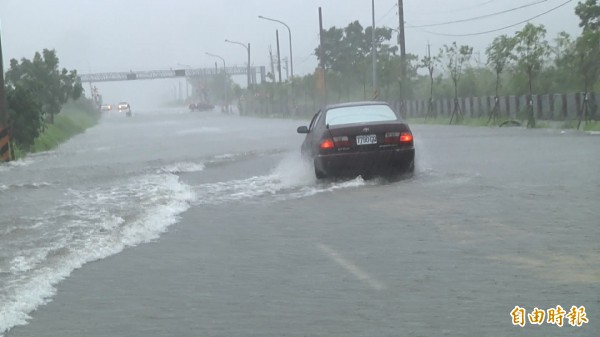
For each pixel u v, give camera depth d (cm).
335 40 9831
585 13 4547
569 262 845
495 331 632
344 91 8119
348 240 1009
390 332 637
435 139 2962
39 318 693
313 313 695
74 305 733
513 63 4569
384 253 923
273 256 930
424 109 5812
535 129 3516
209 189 1597
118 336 642
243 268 873
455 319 666
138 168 2194
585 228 1019
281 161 2181
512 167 1761
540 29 3800
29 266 865
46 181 1914
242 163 2214
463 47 5000
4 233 1077
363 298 738
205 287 793
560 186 1409
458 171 1719
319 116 1716
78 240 1015
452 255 898
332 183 1600
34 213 1284
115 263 908
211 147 3167
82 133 6850
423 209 1223
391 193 1421
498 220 1099
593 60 3591
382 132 1573
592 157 1920
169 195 1467
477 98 4900
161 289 788
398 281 794
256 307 718
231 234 1080
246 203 1381
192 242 1029
